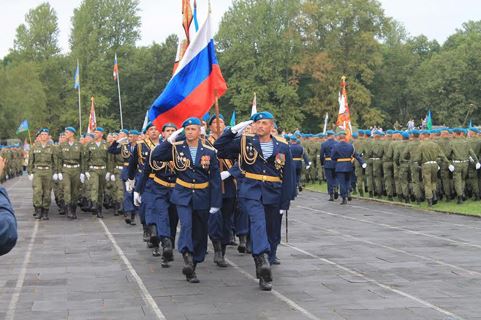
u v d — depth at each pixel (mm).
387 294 8250
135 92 82812
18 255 11484
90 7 79625
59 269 10133
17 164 44688
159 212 10297
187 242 9078
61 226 15898
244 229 11562
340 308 7547
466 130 21500
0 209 3277
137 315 7332
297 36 71312
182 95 10594
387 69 83625
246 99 70812
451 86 74188
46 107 82188
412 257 10906
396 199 22000
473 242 12547
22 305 7832
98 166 17844
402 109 86625
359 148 23969
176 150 9305
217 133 10625
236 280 9258
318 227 15125
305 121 75250
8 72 77812
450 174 20047
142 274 9719
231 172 9477
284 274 9562
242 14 72812
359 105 69438
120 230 15078
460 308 7527
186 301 7980
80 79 77938
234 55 72625
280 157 8984
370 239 13078
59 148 17609
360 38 68250
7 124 71438
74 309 7625
